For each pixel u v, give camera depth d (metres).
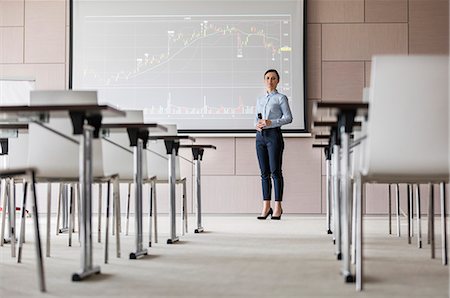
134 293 2.70
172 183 4.66
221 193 7.58
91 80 7.61
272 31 7.55
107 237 3.61
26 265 3.57
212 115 7.58
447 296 2.64
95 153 3.61
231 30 7.59
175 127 5.12
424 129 2.80
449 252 4.05
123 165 4.54
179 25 7.62
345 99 7.55
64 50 7.65
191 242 4.68
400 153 2.82
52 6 7.64
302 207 7.53
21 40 7.63
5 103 7.56
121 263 3.59
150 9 7.61
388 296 2.64
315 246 4.43
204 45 7.60
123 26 7.62
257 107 6.96
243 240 4.82
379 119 2.81
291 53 7.53
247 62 7.57
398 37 7.55
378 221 6.85
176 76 7.61
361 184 2.88
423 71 2.76
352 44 7.55
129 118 4.43
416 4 7.54
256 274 3.21
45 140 3.49
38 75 7.63
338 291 2.75
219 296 2.64
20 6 7.64
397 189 5.16
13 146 4.44
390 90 2.78
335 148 3.71
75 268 3.44
